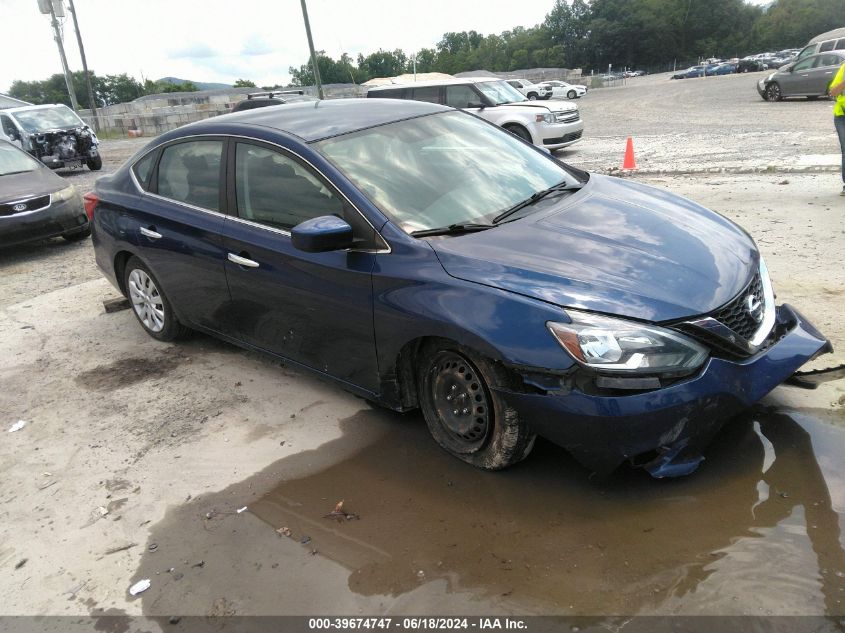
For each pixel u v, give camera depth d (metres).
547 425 2.88
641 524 2.82
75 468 3.74
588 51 132.62
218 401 4.31
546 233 3.34
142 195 4.90
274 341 4.16
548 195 3.89
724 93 30.83
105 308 6.16
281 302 3.90
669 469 2.84
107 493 3.48
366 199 3.50
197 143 4.52
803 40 126.25
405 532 2.94
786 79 21.91
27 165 9.83
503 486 3.16
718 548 2.64
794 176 9.20
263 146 4.04
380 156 3.83
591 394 2.75
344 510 3.12
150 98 63.28
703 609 2.37
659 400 2.71
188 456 3.73
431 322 3.09
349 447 3.64
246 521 3.14
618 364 2.70
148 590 2.79
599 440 2.79
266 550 2.93
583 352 2.72
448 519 2.98
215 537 3.05
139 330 5.64
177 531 3.13
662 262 3.09
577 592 2.51
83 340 5.56
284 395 4.30
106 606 2.73
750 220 7.07
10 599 2.83
